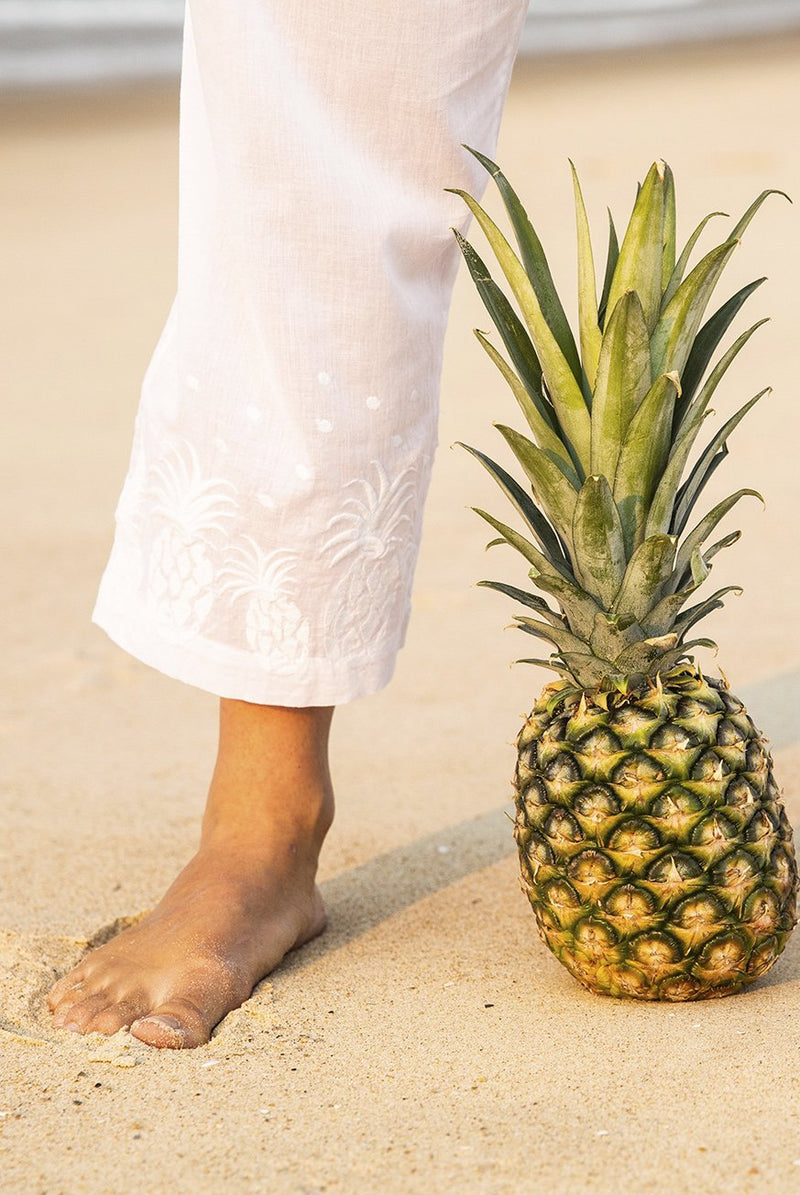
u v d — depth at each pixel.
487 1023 1.84
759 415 5.56
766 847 1.80
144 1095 1.68
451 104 1.96
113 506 5.10
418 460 2.07
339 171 1.93
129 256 9.70
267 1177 1.48
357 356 1.97
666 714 1.77
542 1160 1.48
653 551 1.69
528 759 1.86
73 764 3.03
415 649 3.70
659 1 39.38
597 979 1.87
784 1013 1.82
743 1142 1.50
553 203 9.50
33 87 23.58
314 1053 1.77
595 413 1.73
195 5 1.92
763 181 9.62
